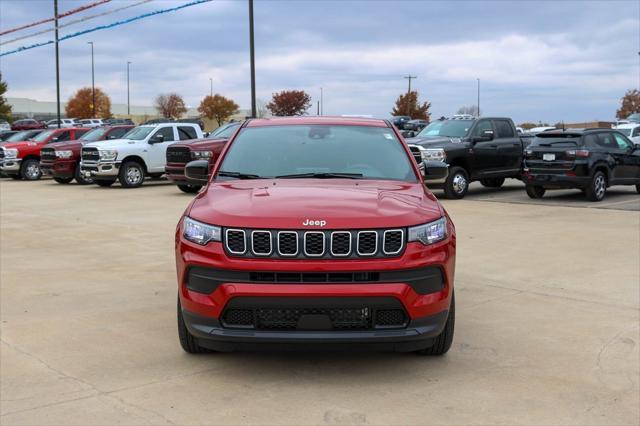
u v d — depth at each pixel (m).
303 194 4.54
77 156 22.17
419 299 4.11
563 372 4.49
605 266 7.90
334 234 4.04
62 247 9.51
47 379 4.34
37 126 63.62
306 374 4.45
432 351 4.75
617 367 4.59
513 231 10.59
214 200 4.58
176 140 21.41
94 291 6.81
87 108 95.81
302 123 5.92
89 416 3.77
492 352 4.89
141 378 4.37
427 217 4.29
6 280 7.35
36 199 16.95
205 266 4.13
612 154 15.44
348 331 4.04
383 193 4.65
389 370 4.52
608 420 3.75
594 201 15.19
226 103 83.19
